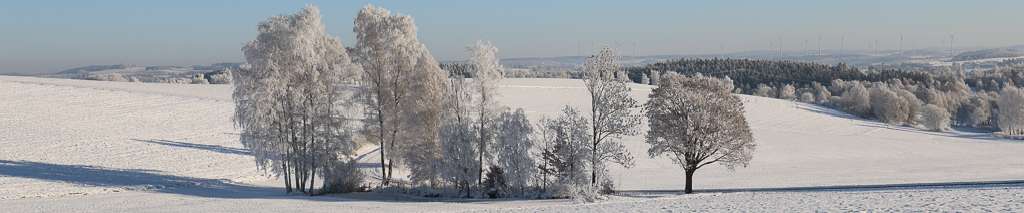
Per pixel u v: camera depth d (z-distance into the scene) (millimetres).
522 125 42875
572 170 42094
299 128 44844
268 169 58875
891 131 127250
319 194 44156
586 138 42688
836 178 55781
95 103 98312
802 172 63719
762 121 124125
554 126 43406
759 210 24750
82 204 39688
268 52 43594
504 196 41875
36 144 66562
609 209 28891
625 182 55188
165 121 86875
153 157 62719
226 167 59344
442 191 43312
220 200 40156
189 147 68875
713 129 43812
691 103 44312
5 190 45125
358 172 46250
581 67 44094
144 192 46094
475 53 43688
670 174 61562
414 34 47000
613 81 43375
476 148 43438
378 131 47344
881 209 22547
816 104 184375
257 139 44375
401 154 46094
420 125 44531
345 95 45812
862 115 160500
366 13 46156
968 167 69188
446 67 46375
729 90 45875
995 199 23391
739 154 44750
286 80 43719
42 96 100875
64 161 58438
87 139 71125
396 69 45938
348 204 37188
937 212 20734
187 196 43438
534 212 29344
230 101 106938
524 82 155125
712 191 44250
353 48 47469
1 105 90500
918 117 157625
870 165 72312
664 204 30203
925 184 42062
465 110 43750
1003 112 145625
